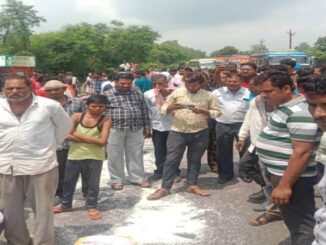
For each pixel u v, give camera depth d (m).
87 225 5.06
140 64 61.16
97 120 5.36
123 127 6.34
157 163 7.04
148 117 6.63
